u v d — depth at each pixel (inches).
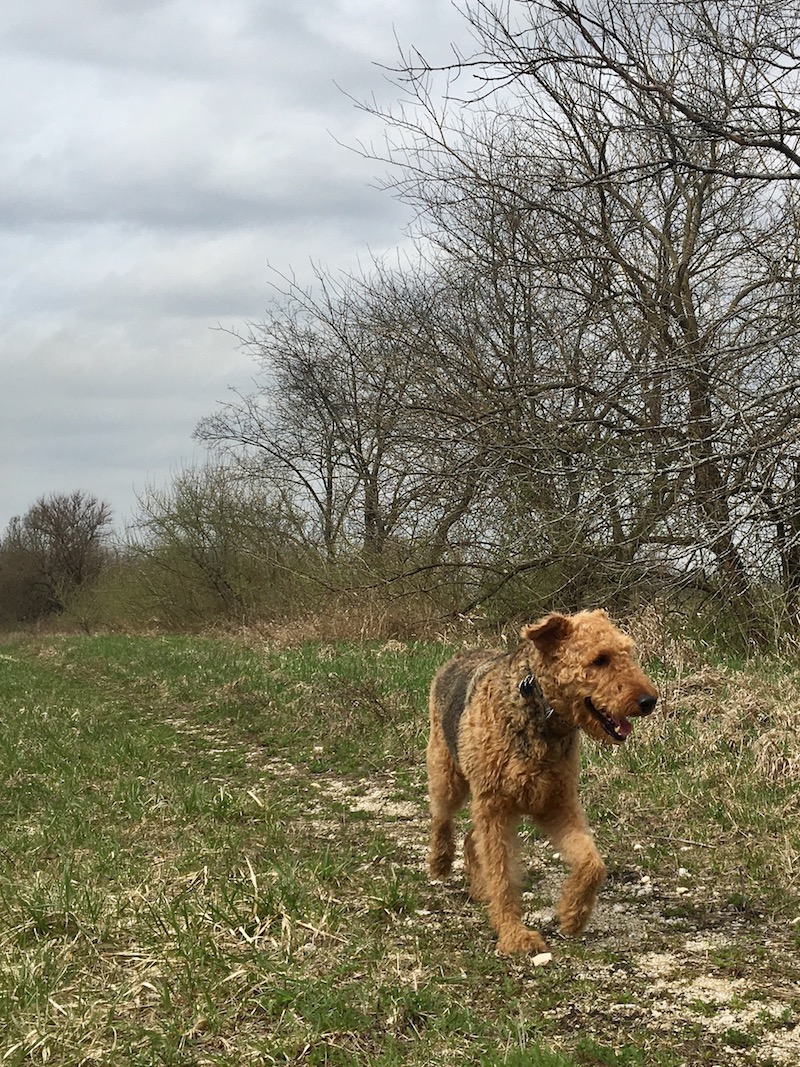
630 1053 90.4
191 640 503.5
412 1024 95.4
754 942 109.6
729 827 139.4
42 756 210.4
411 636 341.1
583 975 104.0
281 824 152.5
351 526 387.9
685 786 150.9
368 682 242.2
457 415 287.6
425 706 218.5
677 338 263.1
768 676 187.3
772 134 211.3
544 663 111.6
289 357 507.2
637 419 261.6
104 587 792.3
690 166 207.6
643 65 234.7
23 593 1305.4
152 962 106.9
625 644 110.0
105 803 167.6
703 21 232.2
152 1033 94.3
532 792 111.5
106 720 263.1
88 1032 95.3
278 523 532.4
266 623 478.3
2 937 113.2
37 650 585.3
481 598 320.8
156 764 199.2
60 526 1310.3
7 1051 93.0
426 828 151.3
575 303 294.4
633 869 130.0
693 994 99.8
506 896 111.6
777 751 152.6
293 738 215.8
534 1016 97.0
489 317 318.0
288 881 120.6
